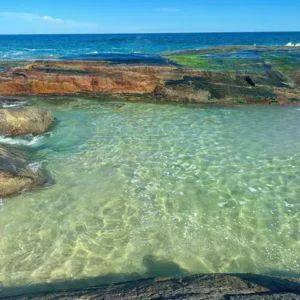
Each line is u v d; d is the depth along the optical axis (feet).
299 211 24.84
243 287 14.32
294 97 58.18
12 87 60.90
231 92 58.54
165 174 30.42
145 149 36.19
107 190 27.55
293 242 21.40
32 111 40.88
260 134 41.04
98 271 18.63
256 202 26.02
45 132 40.86
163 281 15.60
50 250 20.22
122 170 31.17
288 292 13.57
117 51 184.85
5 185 25.63
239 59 79.56
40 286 17.44
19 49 202.90
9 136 38.19
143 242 21.18
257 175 30.25
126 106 55.93
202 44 244.63
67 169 31.14
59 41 331.57
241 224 23.27
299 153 34.91
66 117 48.52
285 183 28.86
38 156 33.81
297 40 308.81
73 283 17.71
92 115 49.96
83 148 36.32
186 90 58.44
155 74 61.87
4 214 23.70
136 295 13.83
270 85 61.16
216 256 20.02
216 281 15.17
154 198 26.50
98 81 60.75
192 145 37.37
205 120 47.44
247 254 20.22
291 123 45.78
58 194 26.68
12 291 17.03
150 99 59.31
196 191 27.61
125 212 24.52
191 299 13.05
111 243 21.03
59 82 60.85
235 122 46.39
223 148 36.47
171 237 21.75
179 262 19.47
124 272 18.62
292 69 68.95
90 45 249.75
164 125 44.96
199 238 21.68
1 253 19.80
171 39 335.47
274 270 18.94
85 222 23.17
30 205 24.97
